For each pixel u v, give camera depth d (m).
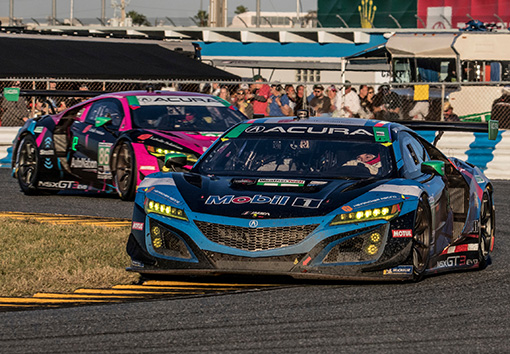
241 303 18.53
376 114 62.12
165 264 20.50
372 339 15.72
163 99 39.12
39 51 72.50
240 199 20.55
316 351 14.90
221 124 38.22
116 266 22.81
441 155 25.41
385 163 22.47
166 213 20.73
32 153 40.38
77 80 56.88
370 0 128.12
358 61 81.38
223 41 116.12
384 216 20.00
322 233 19.66
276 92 63.06
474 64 71.88
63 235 27.52
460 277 22.25
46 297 19.36
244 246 19.84
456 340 15.74
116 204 37.06
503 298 19.53
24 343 15.45
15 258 23.56
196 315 17.45
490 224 26.16
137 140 36.06
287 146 23.36
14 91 40.66
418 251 20.78
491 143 49.75
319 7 131.75
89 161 38.25
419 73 74.00
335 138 23.48
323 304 18.47
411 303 18.72
